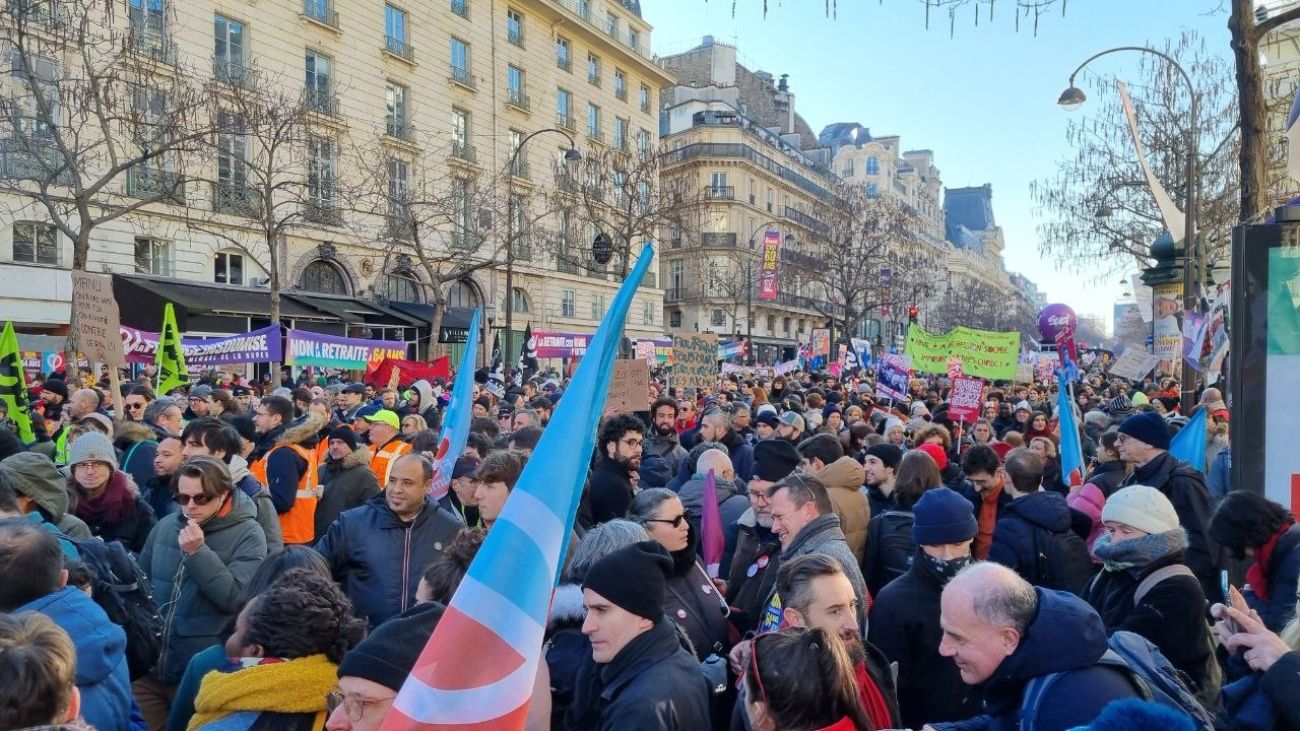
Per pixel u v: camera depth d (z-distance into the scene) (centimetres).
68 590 277
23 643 203
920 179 10994
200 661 301
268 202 2106
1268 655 248
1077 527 528
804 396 1444
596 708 288
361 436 874
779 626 339
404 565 433
